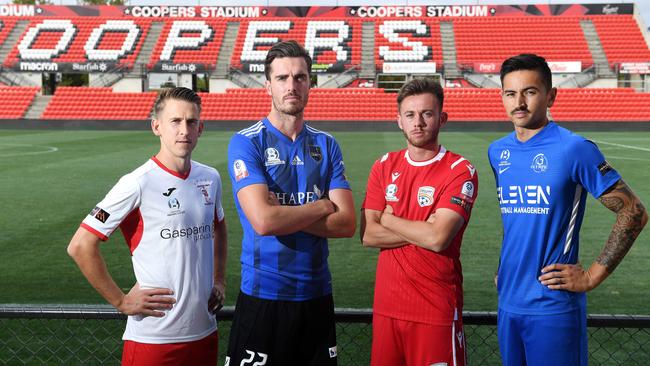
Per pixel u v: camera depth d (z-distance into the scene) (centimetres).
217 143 2033
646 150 1781
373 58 3284
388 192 282
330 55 3281
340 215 275
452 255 271
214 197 286
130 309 258
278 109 273
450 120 2770
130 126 2836
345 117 2856
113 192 259
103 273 256
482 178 1223
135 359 265
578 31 3362
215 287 291
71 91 3012
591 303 499
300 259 273
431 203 272
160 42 3391
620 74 3297
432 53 3281
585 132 2642
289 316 272
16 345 407
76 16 3544
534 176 262
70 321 448
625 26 3381
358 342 420
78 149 1822
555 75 3105
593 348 408
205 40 3406
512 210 270
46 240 707
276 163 275
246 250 278
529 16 3475
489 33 3409
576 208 261
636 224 248
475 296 518
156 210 264
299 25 3500
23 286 538
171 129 264
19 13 3528
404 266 272
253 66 3180
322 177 283
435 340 267
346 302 504
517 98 261
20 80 3250
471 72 3070
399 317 273
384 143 2030
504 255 274
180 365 268
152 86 3325
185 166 273
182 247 268
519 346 272
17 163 1458
